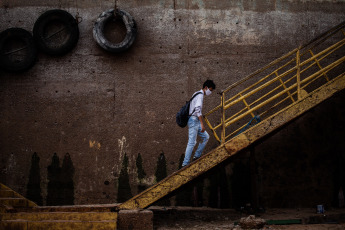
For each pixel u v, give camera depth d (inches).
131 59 344.5
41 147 332.8
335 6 354.6
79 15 348.5
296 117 267.6
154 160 333.1
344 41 277.1
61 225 237.8
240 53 346.9
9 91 338.6
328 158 339.9
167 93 341.4
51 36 345.4
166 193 250.4
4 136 333.1
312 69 344.8
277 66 345.1
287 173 336.5
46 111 337.1
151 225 240.1
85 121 336.5
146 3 350.9
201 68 344.5
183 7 351.3
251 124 279.0
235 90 341.7
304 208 330.0
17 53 344.2
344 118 344.2
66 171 330.3
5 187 301.7
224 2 352.5
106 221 239.0
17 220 241.6
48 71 341.7
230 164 335.9
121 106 339.0
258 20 351.3
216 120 338.3
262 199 332.2
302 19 352.2
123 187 329.4
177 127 337.7
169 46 346.6
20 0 349.4
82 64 343.0
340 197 333.4
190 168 249.9
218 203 328.8
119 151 333.4
